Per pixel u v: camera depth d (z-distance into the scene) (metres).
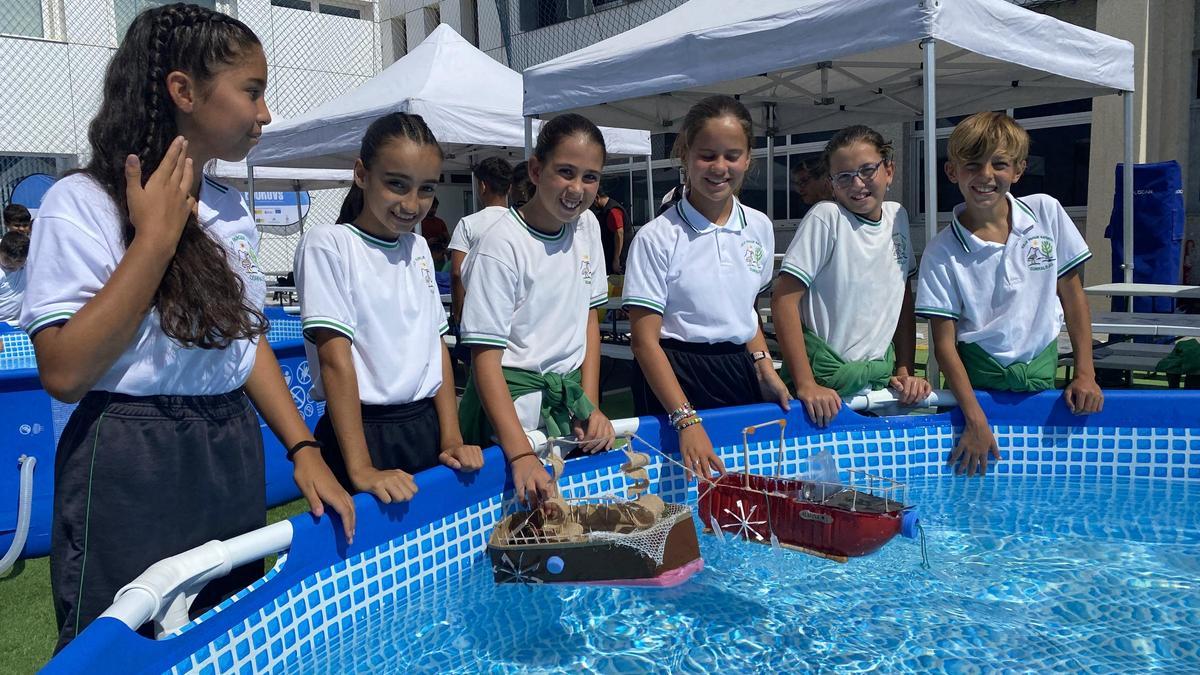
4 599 2.60
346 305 1.95
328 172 10.36
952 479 2.79
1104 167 7.70
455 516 2.09
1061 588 1.98
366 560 1.83
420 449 2.13
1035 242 2.70
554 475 2.26
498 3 13.05
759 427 2.52
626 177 12.31
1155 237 6.15
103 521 1.37
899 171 9.24
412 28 14.38
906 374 2.98
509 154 8.04
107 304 1.21
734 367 2.65
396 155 1.87
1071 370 5.68
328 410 1.97
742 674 1.63
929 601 1.92
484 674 1.64
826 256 2.73
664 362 2.48
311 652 1.67
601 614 1.88
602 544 1.93
